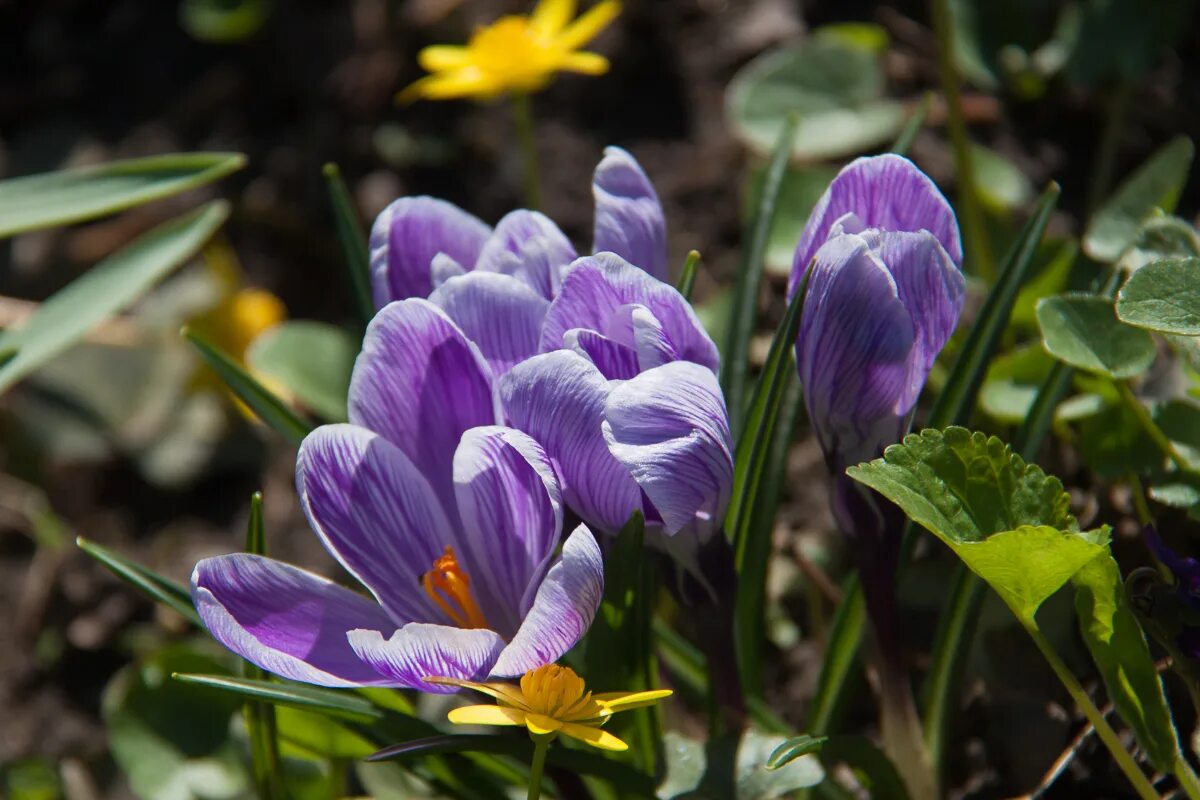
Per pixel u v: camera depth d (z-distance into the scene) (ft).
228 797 2.17
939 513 1.81
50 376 3.02
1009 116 2.77
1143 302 1.84
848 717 2.16
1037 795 2.00
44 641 2.63
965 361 1.98
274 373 2.44
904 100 2.81
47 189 2.24
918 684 2.13
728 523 1.94
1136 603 1.90
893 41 2.93
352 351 2.53
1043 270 2.37
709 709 2.00
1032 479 1.82
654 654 1.97
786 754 1.80
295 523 2.73
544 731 1.76
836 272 1.79
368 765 2.10
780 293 2.53
